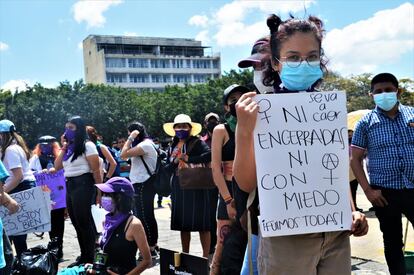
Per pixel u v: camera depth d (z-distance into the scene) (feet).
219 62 353.51
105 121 148.05
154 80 331.98
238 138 6.64
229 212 11.06
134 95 172.04
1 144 17.71
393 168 13.62
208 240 17.94
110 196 13.55
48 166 25.25
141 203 19.83
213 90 168.76
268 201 6.60
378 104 13.88
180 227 17.58
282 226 6.57
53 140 25.63
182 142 18.20
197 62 347.56
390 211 13.79
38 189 17.78
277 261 6.68
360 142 14.32
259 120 6.70
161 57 333.21
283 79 6.88
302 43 6.64
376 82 14.07
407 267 15.93
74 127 18.79
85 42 340.80
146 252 13.51
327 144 6.81
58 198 21.68
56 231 21.97
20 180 17.52
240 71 171.42
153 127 161.89
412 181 13.58
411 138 13.62
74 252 22.76
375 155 14.02
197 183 16.88
